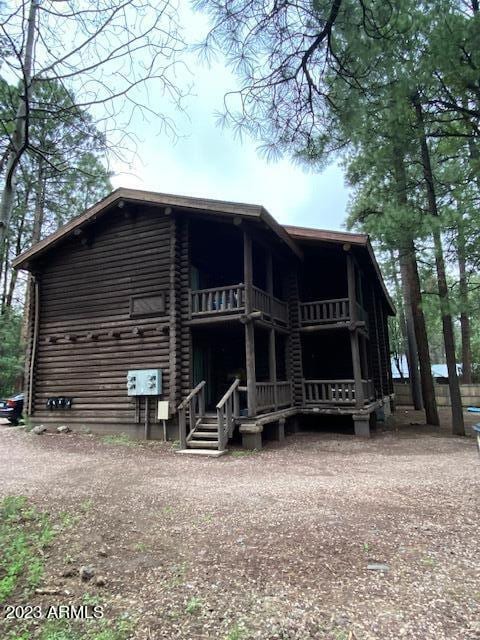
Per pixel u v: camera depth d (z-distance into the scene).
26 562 3.62
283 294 12.99
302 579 3.26
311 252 13.29
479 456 8.20
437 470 6.89
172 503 5.15
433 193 11.14
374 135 9.47
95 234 11.87
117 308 11.27
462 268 13.85
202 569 3.46
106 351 11.29
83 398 11.45
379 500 5.18
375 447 9.55
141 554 3.77
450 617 2.73
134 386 10.55
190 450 8.88
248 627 2.67
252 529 4.26
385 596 3.00
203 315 10.30
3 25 3.09
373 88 4.36
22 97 3.26
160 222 11.01
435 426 13.63
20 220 18.56
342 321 11.97
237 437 10.38
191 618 2.80
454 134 9.91
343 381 11.69
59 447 9.55
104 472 6.98
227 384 13.37
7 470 7.16
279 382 11.28
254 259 13.59
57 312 12.15
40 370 12.22
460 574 3.30
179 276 10.68
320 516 4.59
